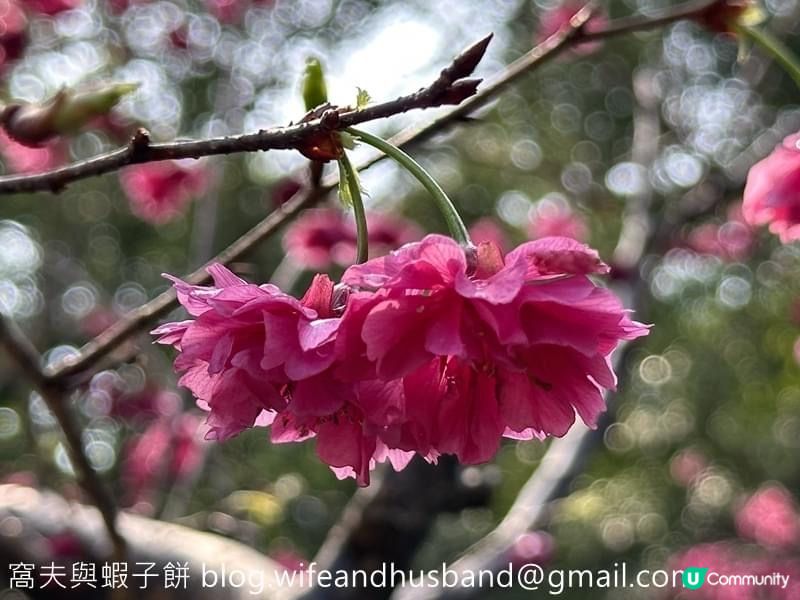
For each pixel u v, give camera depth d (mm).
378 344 1313
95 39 5293
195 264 4906
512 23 10875
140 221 11258
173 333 1484
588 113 11719
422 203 10711
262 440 9125
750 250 5652
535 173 11625
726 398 12078
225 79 7434
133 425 5180
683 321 11781
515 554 3340
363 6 10352
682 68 10719
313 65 1852
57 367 2223
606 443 12172
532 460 10156
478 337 1351
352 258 4176
